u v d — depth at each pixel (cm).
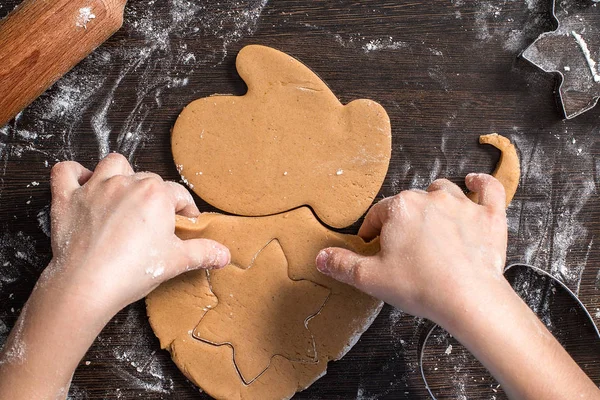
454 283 45
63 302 44
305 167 52
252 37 54
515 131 54
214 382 51
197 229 50
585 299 54
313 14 54
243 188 52
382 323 53
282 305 51
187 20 54
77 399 53
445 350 54
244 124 52
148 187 47
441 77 54
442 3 54
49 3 50
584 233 54
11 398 44
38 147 53
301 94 52
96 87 53
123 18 53
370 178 52
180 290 51
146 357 53
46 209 53
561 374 44
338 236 52
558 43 53
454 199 48
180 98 54
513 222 54
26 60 50
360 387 53
